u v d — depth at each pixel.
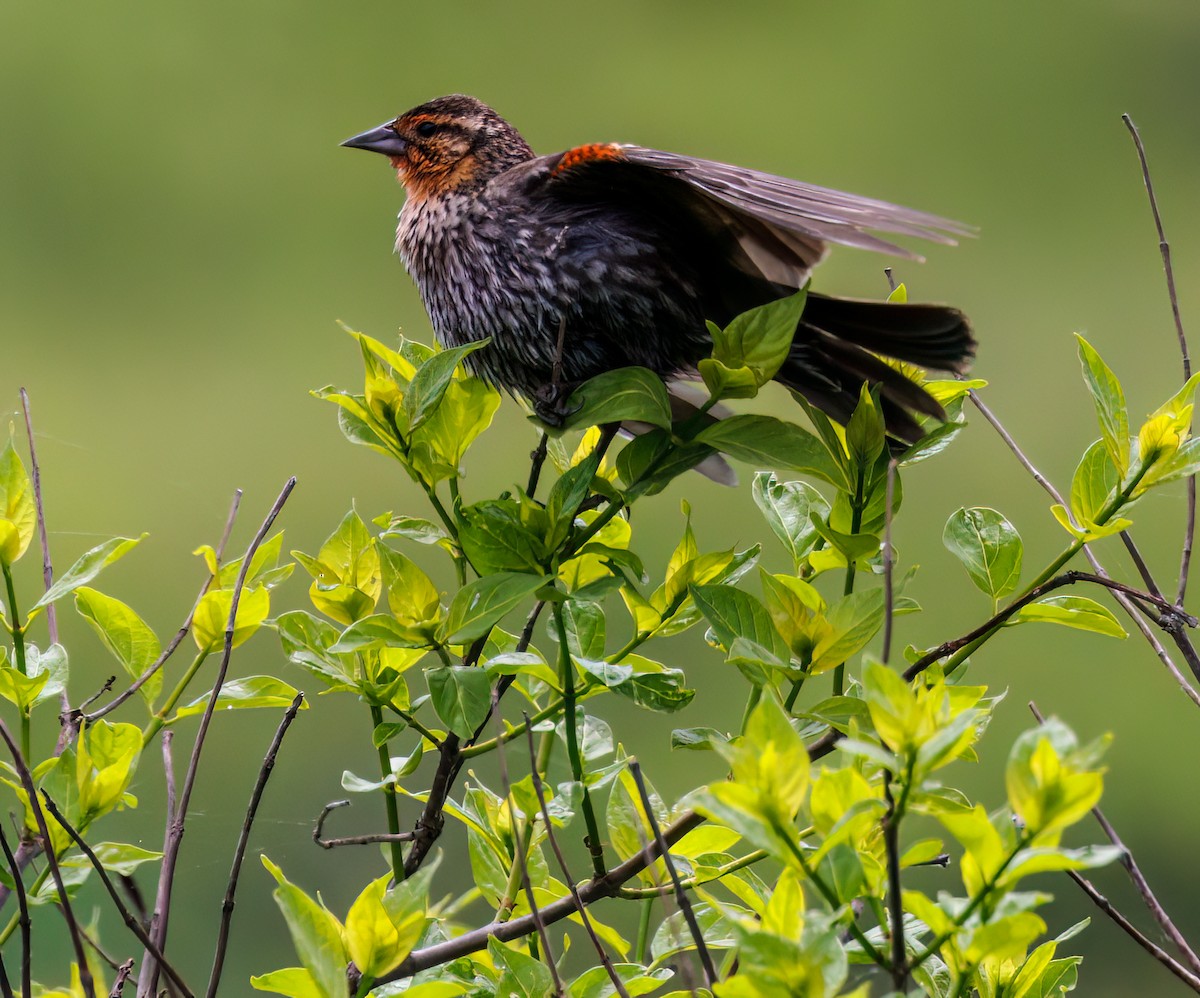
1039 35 21.09
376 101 20.78
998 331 17.03
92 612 4.52
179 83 20.19
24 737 4.21
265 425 16.31
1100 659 14.43
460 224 6.16
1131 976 10.99
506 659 4.08
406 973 4.04
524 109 21.83
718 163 5.14
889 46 21.28
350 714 11.94
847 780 3.11
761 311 4.48
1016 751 2.93
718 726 13.19
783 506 4.94
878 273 17.55
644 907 4.57
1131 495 4.34
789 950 2.99
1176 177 20.14
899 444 5.25
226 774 11.47
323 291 18.84
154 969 3.99
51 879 4.15
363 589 4.66
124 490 15.16
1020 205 19.91
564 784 4.21
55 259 18.67
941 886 10.63
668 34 21.73
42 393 16.69
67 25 20.31
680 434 4.64
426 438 4.61
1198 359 16.44
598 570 4.88
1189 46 21.14
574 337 6.05
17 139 19.58
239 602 4.50
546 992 3.96
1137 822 13.73
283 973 3.85
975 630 4.30
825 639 4.23
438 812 4.36
